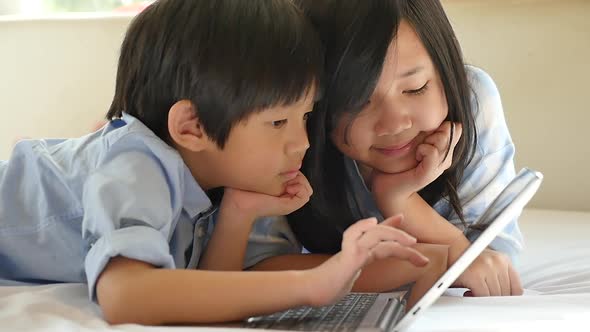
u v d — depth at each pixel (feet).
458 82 3.46
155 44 3.22
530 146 5.64
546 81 5.56
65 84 6.22
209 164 3.25
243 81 3.01
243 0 3.18
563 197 5.63
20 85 6.29
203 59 3.06
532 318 2.52
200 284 2.53
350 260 2.48
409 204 3.54
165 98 3.22
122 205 2.82
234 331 2.32
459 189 3.77
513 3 5.57
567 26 5.49
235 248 3.38
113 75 6.13
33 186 3.35
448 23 3.50
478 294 3.24
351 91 3.22
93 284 2.65
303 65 3.09
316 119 3.43
